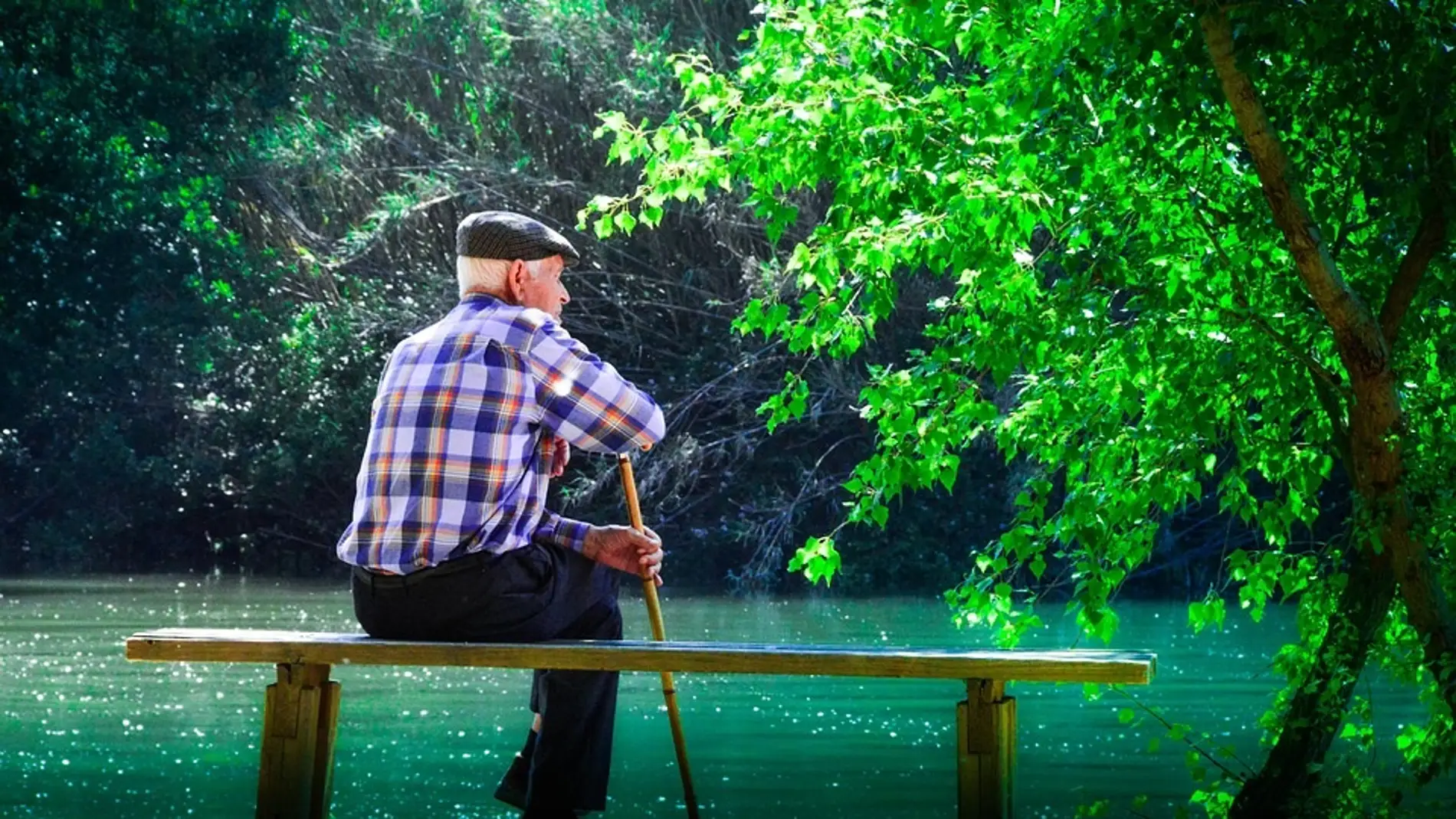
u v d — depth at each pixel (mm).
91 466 41219
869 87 8320
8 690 15680
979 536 36750
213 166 43250
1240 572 8844
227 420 42031
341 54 45188
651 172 8625
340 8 45281
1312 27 7477
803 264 8555
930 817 9781
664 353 40750
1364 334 8039
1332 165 8773
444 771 11297
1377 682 15664
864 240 8414
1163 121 7859
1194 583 35156
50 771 11125
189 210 41344
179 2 40031
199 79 41375
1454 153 7910
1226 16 7602
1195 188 8641
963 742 6453
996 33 8344
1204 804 10086
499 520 6965
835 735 13094
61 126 38469
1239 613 27578
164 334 40812
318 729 6934
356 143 43406
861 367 37219
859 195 8453
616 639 7371
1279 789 8516
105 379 41625
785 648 6609
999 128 8219
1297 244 8008
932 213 8438
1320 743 8500
